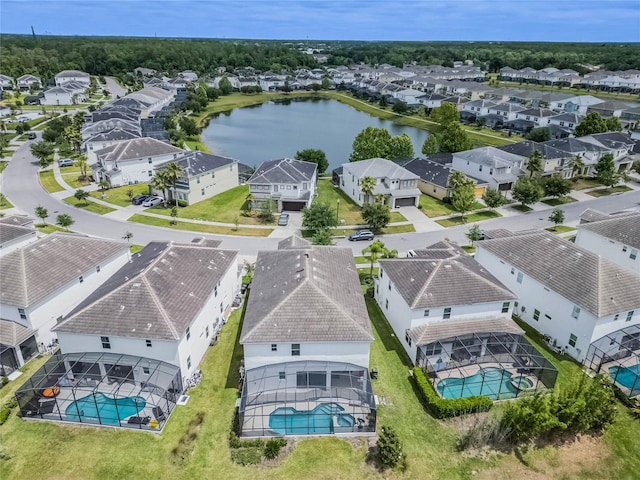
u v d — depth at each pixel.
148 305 33.47
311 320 33.00
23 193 77.44
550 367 34.12
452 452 28.56
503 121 140.62
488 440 29.22
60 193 77.94
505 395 33.19
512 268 44.91
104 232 62.56
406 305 37.12
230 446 28.59
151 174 86.62
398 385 34.34
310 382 33.41
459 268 39.53
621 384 34.84
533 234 46.88
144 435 29.30
